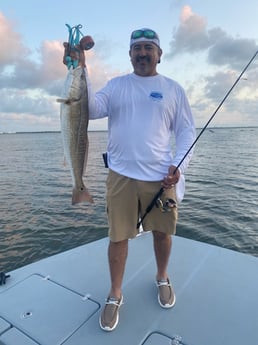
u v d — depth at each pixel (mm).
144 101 2186
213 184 13094
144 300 2477
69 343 2037
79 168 2100
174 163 2254
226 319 2244
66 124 2010
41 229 7895
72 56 1967
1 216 9141
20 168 21344
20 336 2105
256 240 6660
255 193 11117
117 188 2262
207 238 6840
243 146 37250
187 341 2035
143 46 2174
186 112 2344
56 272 2943
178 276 2826
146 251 3297
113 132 2266
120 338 2072
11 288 2684
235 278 2783
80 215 9008
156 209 2309
